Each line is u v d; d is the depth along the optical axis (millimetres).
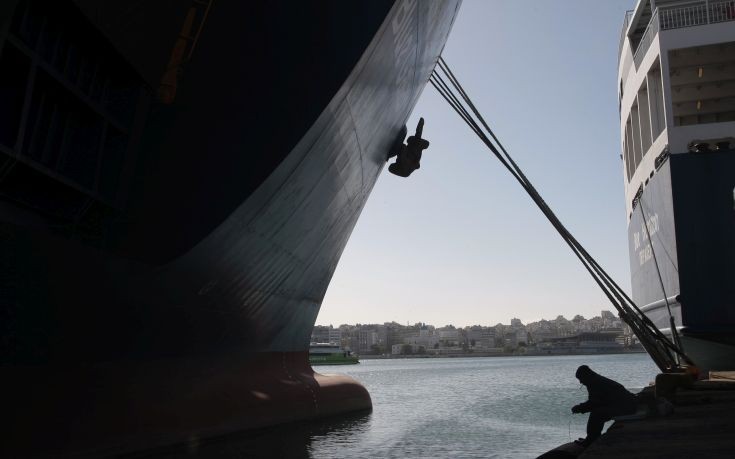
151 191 10367
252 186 10727
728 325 22328
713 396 12258
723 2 26250
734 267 22562
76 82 8836
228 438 12703
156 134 10617
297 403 16812
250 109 11070
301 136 11133
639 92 30328
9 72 7719
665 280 25562
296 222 13828
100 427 9141
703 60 28281
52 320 8531
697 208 23297
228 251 11531
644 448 6227
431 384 59125
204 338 12586
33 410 8250
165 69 10000
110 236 10062
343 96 11953
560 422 22453
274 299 15281
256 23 11266
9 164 7547
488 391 45219
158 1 8812
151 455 10086
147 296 10172
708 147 23641
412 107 19266
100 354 9688
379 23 11859
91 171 9320
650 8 30641
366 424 20031
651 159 27562
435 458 13750
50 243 8039
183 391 11648
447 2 16125
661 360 17547
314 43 11523
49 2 7844
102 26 8266
